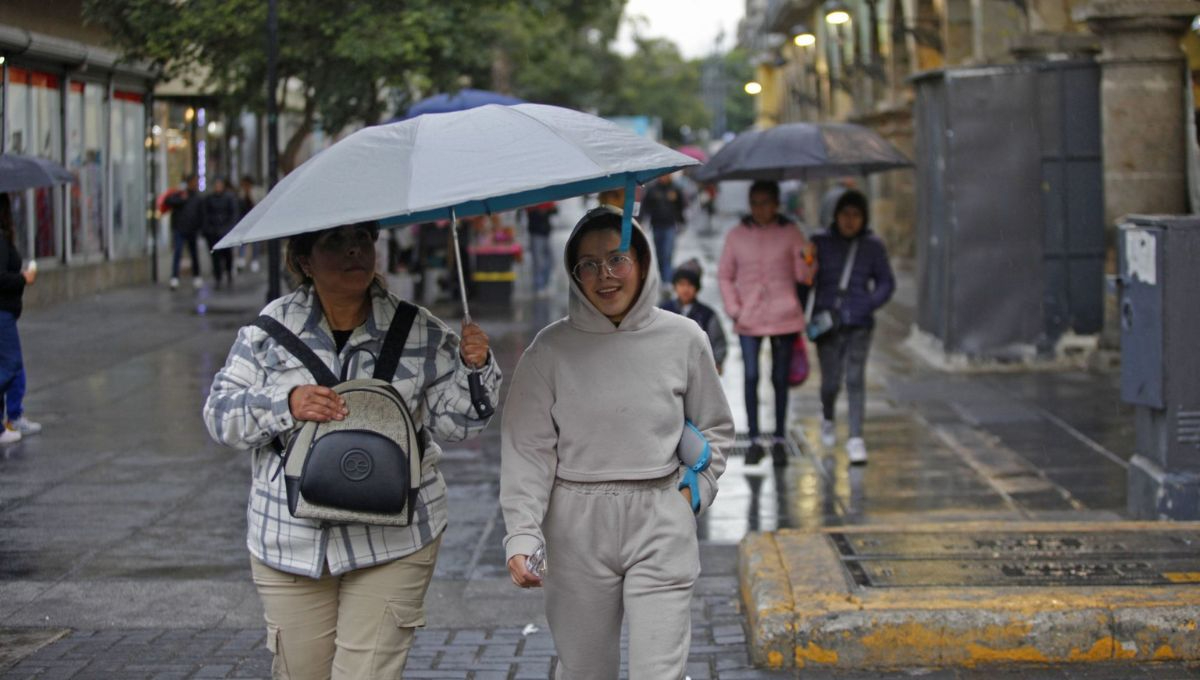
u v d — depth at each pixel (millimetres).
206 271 26688
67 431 10484
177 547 7336
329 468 3537
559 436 4016
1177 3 12336
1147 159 12758
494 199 4055
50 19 17766
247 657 5602
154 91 23797
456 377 3756
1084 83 13289
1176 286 7020
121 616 6180
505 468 4004
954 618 5230
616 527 3975
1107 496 8352
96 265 21453
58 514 8016
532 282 22656
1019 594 5387
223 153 29672
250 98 16656
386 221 4062
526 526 3896
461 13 17531
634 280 3996
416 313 3787
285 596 3707
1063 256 13398
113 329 16906
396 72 16375
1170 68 12688
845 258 9281
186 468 9242
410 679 5383
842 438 10297
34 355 14617
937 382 12820
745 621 5949
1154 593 5355
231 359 3723
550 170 3400
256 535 3709
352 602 3705
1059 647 5199
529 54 31219
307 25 15719
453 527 7809
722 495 8555
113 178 22109
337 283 3664
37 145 18656
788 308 9180
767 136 9289
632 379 3980
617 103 67750
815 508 8203
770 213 9180
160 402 11781
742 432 10492
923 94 14414
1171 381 7070
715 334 8555
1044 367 13438
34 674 5371
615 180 3832
